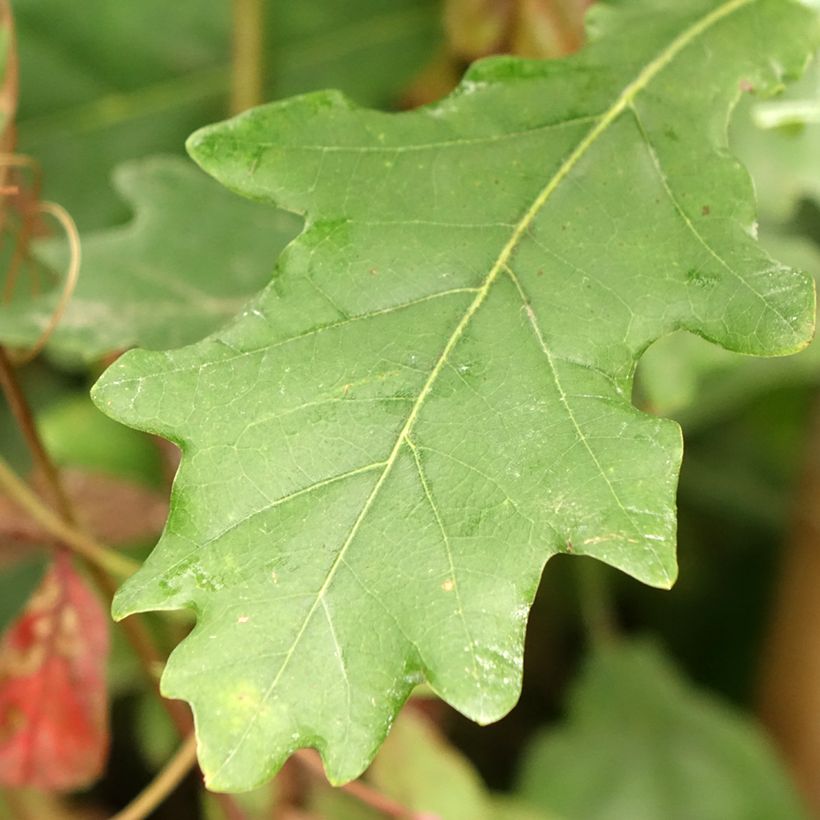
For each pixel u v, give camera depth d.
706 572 0.62
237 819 0.44
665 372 0.44
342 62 0.49
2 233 0.43
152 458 0.47
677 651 0.62
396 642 0.36
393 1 0.49
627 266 0.39
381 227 0.39
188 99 0.49
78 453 0.47
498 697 0.36
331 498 0.37
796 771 0.53
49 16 0.48
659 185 0.39
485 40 0.46
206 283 0.45
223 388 0.37
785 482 0.60
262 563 0.37
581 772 0.53
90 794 0.50
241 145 0.39
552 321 0.38
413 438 0.37
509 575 0.37
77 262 0.42
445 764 0.45
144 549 0.46
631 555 0.37
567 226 0.39
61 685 0.42
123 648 0.46
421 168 0.39
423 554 0.37
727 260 0.39
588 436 0.37
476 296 0.38
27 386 0.52
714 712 0.53
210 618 0.36
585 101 0.40
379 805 0.43
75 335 0.43
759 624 0.61
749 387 0.50
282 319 0.38
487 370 0.38
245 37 0.48
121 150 0.49
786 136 0.44
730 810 0.51
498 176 0.39
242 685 0.36
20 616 0.43
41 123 0.49
